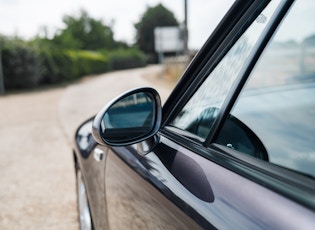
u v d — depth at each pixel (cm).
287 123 121
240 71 104
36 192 357
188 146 113
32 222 292
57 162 461
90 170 199
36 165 452
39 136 636
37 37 3155
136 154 138
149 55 6588
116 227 158
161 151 123
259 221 72
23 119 858
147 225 120
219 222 81
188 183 99
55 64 2244
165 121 134
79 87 1891
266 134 113
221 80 111
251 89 166
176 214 99
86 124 251
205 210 87
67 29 5772
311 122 122
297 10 105
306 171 84
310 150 103
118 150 157
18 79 1833
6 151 534
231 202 82
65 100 1252
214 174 93
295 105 150
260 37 100
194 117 118
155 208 113
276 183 78
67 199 336
